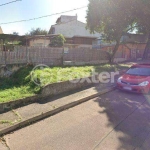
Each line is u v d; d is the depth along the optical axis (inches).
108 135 128.9
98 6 543.8
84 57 520.4
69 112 177.0
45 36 685.9
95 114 170.6
